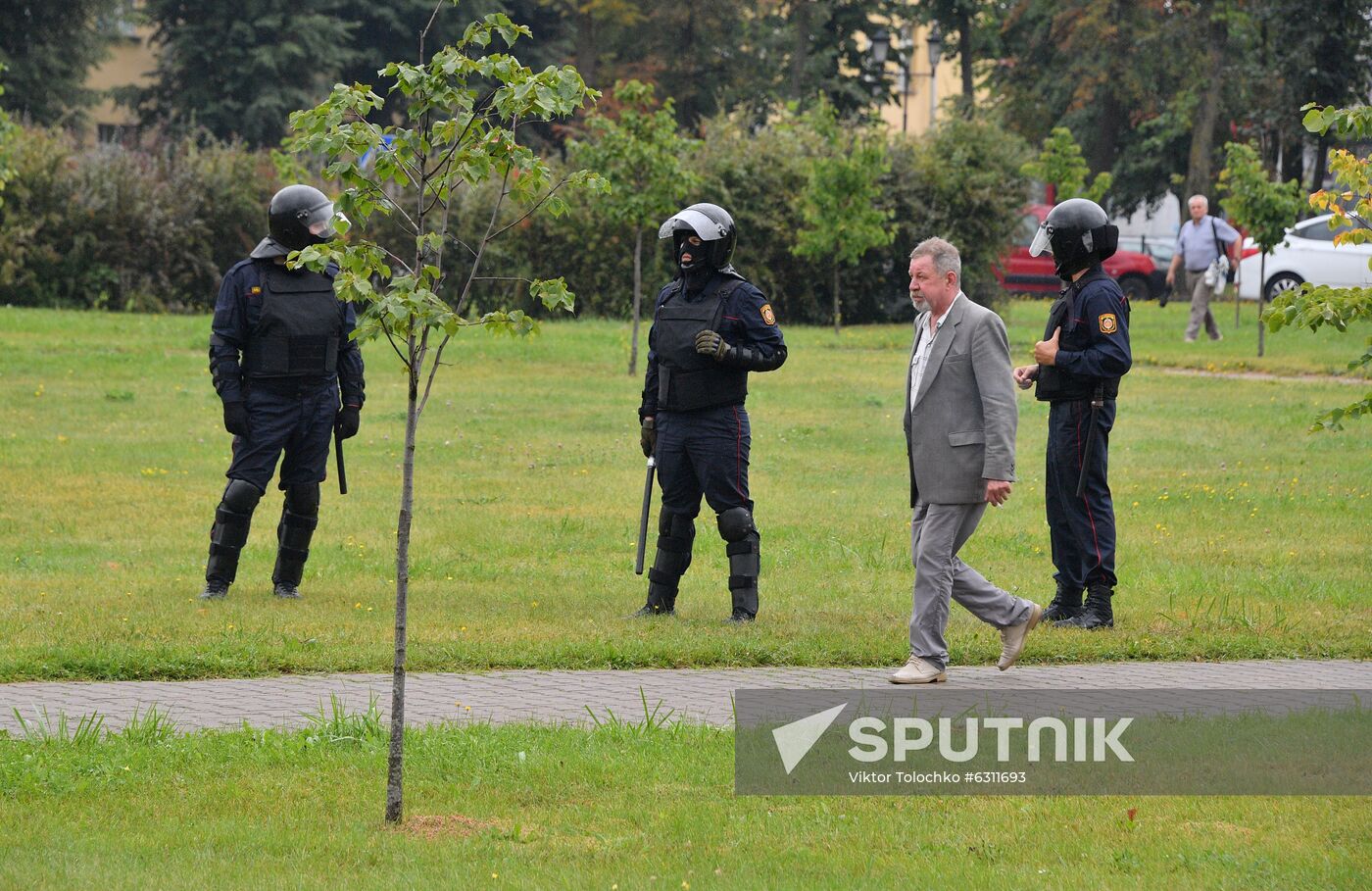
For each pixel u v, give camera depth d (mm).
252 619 35188
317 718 26953
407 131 22250
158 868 19516
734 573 36438
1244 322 129375
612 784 23516
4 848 20312
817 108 146000
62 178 131500
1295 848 20484
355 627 34594
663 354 36344
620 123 92375
